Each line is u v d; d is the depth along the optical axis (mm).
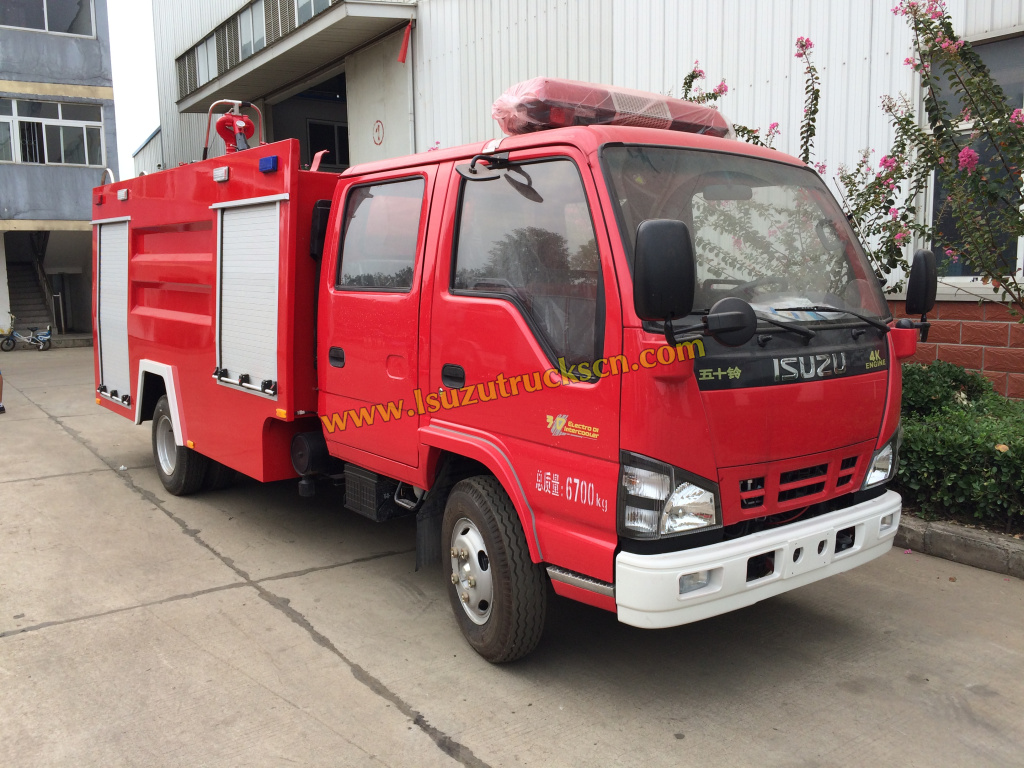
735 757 2928
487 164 3449
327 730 3109
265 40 15438
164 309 6094
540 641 3850
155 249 6199
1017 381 5961
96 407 10867
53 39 19953
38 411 10555
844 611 4156
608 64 8773
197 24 18609
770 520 3115
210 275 5227
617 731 3100
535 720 3180
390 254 3973
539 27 9648
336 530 5570
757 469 2969
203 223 5332
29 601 4332
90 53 20406
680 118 3869
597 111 3566
